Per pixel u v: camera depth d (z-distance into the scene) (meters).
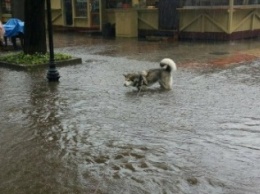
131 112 7.28
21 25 15.55
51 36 9.77
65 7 21.91
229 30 16.41
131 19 18.72
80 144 5.93
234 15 16.55
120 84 9.46
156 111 7.30
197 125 6.54
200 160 5.33
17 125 6.79
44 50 12.81
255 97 8.06
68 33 21.48
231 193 4.54
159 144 5.84
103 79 10.05
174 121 6.75
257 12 17.80
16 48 15.90
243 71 10.58
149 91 8.73
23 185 4.84
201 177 4.91
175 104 7.71
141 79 8.77
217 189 4.63
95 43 17.28
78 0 21.12
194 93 8.48
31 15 12.47
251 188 4.64
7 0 22.22
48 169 5.21
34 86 9.51
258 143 5.80
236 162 5.25
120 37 19.20
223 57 12.75
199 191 4.60
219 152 5.54
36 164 5.36
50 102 8.08
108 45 16.52
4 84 9.79
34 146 5.91
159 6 17.92
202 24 16.97
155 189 4.67
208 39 17.05
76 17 21.44
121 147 5.79
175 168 5.14
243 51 13.91
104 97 8.34
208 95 8.29
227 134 6.14
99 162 5.36
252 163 5.22
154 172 5.05
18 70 11.51
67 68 11.66
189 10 17.03
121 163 5.31
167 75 8.82
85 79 10.11
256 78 9.73
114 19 19.98
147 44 16.45
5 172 5.16
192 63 11.83
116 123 6.73
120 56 13.62
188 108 7.44
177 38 17.62
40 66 11.72
